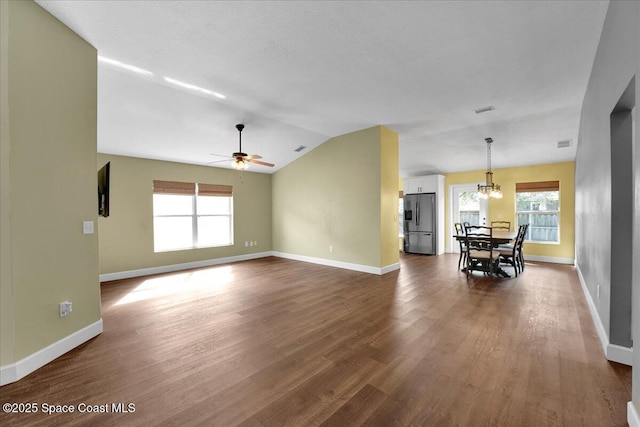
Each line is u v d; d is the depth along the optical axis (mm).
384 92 3498
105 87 3318
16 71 1924
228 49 2627
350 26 2277
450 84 3258
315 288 4156
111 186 4828
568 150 5605
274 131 5012
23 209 1959
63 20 2234
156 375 1931
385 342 2412
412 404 1625
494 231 6074
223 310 3242
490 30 2289
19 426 1464
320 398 1688
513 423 1467
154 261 5281
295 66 2912
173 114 4027
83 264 2447
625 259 2039
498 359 2113
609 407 1576
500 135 5113
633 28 1513
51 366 2041
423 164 7168
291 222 6762
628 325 2041
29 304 1987
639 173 1369
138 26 2311
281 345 2375
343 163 5531
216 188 6262
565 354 2176
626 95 1758
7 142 1866
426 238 7523
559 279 4613
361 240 5285
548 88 3326
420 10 2080
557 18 2131
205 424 1478
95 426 1461
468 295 3758
